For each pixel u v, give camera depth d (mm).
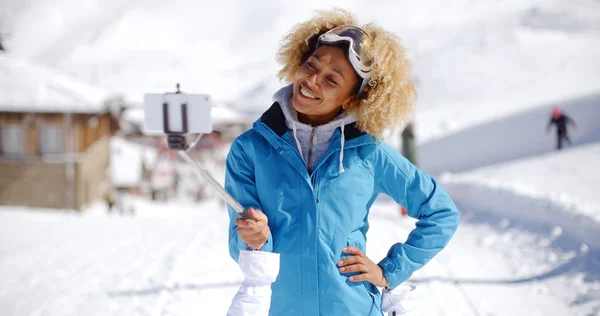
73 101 32281
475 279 5992
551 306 4969
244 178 2131
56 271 7609
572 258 6391
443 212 2146
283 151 2068
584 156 17969
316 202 2041
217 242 9391
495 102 70562
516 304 5051
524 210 8969
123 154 46656
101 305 5523
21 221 17953
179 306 5281
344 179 2061
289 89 2180
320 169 2068
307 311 2023
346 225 2059
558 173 15680
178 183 50312
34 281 6961
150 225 14641
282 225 2055
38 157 31828
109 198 32938
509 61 85312
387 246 7676
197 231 11477
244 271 1930
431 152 32719
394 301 2156
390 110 2105
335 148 2059
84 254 9195
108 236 12086
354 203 2068
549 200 8273
